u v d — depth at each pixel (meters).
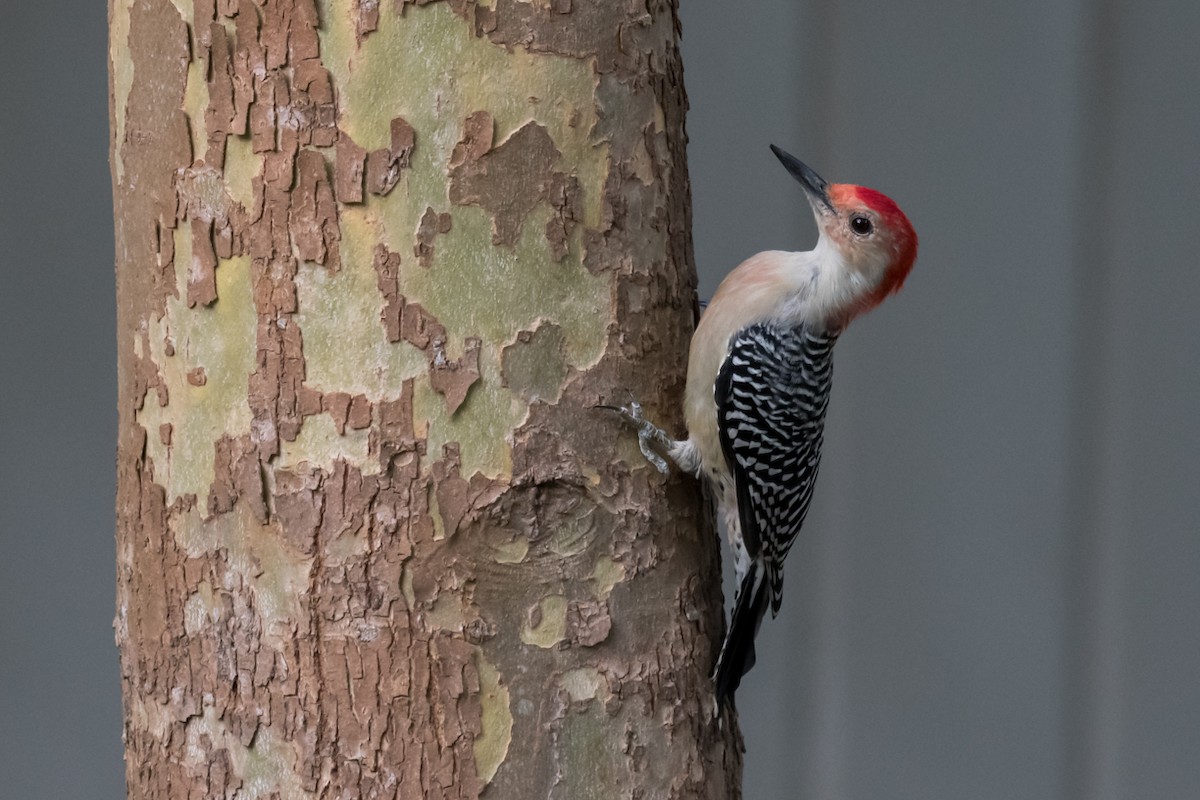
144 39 6.14
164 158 6.14
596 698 6.30
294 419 6.00
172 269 6.20
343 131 5.91
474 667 6.05
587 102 6.25
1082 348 11.03
